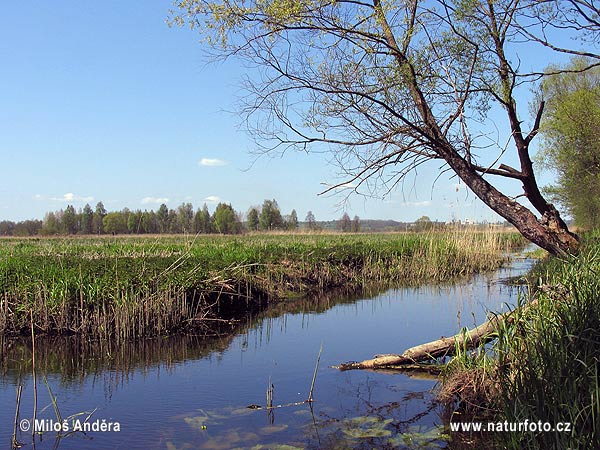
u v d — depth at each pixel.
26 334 10.58
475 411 6.18
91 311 10.93
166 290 11.50
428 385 7.33
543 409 4.83
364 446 5.39
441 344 7.88
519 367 5.55
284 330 11.43
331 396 6.94
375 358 8.37
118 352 9.59
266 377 7.88
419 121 8.11
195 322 11.62
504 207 8.56
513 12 8.08
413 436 5.64
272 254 18.77
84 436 5.71
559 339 5.47
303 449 5.33
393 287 18.44
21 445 5.49
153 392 7.23
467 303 14.34
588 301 5.87
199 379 7.83
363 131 8.12
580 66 25.44
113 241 33.97
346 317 12.86
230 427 5.93
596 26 8.05
